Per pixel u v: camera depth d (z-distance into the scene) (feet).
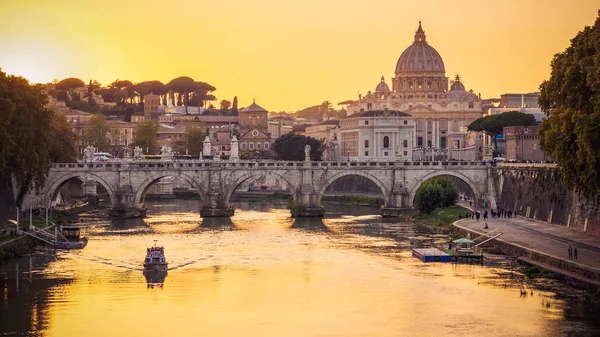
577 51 524.11
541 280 486.79
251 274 519.19
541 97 559.79
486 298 450.30
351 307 439.22
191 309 436.76
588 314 416.26
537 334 390.01
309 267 541.34
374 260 565.53
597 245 541.75
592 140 474.08
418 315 423.23
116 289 477.36
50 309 434.71
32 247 604.49
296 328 404.77
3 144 581.94
